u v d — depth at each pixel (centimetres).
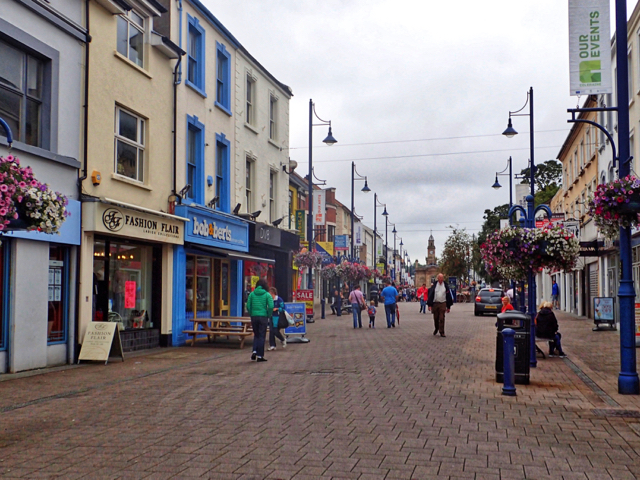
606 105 2767
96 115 1445
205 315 2091
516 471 567
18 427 755
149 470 575
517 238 1297
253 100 2533
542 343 1836
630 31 2308
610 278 2678
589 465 586
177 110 1841
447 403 888
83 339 1384
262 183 2580
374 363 1346
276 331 1748
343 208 7056
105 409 860
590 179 3278
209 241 1998
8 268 1196
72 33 1361
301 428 735
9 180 706
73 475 563
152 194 1692
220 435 704
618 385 977
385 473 561
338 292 3659
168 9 1827
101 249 1516
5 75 1209
